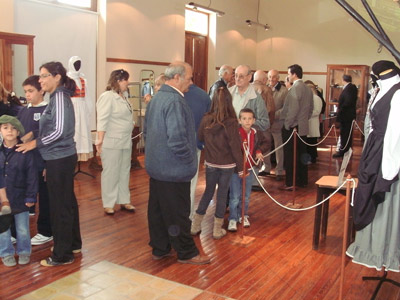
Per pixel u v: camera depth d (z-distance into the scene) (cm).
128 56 877
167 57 983
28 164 335
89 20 801
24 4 691
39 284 315
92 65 816
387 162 271
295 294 311
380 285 318
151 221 360
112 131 468
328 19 1304
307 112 615
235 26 1264
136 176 692
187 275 336
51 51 739
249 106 480
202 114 415
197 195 584
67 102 330
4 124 325
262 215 504
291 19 1350
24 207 339
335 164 858
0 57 588
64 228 343
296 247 404
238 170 398
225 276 337
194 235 427
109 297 299
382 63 284
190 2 1030
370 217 285
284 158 634
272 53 1384
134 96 893
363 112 1218
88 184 620
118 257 367
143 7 900
